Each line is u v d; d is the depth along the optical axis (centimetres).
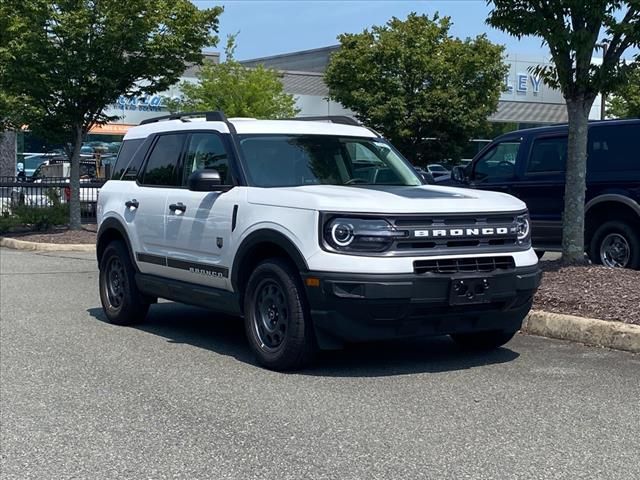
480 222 698
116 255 940
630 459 503
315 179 785
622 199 1134
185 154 860
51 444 546
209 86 3086
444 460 502
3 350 812
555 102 4553
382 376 698
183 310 1053
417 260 659
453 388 658
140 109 3916
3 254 1681
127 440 551
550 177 1230
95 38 1800
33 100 1862
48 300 1109
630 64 966
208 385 678
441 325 685
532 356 761
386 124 2925
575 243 999
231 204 758
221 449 530
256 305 732
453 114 2914
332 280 652
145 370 731
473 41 2975
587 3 916
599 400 622
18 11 1808
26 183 2125
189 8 1877
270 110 3128
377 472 485
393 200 681
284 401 628
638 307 827
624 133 1157
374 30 3014
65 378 707
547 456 508
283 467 496
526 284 707
